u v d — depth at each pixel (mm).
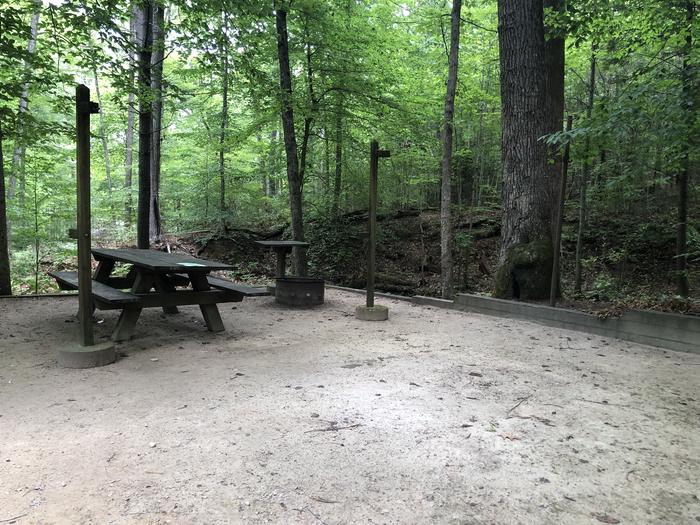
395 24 12305
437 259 13672
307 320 6320
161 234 14094
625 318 5289
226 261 13273
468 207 14594
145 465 2326
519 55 6965
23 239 9695
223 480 2191
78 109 3943
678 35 5785
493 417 3000
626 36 6777
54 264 11148
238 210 15766
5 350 4523
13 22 6742
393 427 2818
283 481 2191
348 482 2191
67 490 2092
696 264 11023
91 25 7137
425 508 1993
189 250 13477
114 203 15977
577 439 2693
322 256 13773
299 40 9938
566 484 2205
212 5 7496
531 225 6977
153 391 3424
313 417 2957
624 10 6117
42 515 1900
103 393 3375
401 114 10352
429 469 2322
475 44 12961
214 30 7859
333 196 13789
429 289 12164
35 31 10781
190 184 15391
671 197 11430
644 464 2408
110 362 4133
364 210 15461
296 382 3652
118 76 7562
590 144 5602
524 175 6992
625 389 3590
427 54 13109
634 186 8461
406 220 15680
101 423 2842
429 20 10547
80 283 4137
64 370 3920
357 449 2525
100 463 2344
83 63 7512
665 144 5465
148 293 4996
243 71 8664
